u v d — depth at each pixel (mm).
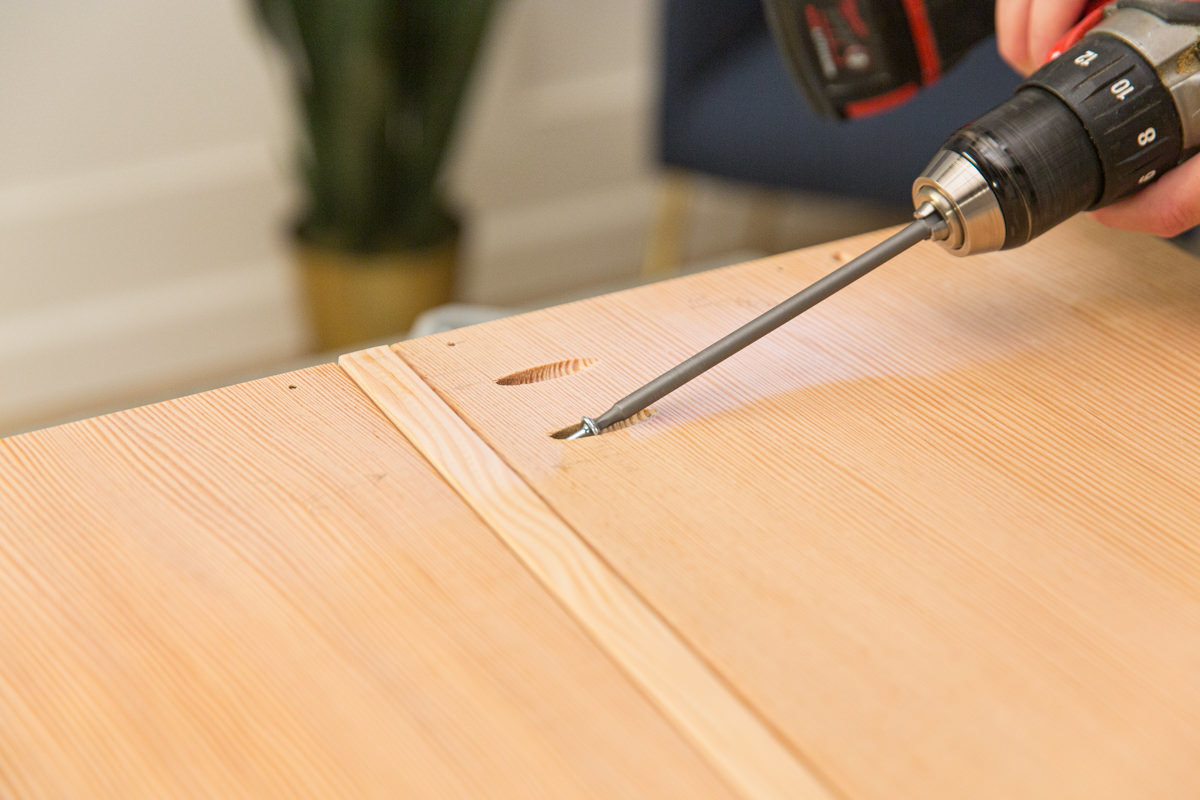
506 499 728
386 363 791
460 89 1479
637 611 690
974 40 887
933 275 848
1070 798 645
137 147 1656
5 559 706
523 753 654
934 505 728
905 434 758
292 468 742
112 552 709
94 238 1688
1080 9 821
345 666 676
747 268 854
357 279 1573
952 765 651
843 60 883
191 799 644
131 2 1553
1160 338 809
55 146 1606
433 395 774
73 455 745
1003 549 712
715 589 697
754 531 717
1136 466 746
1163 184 789
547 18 1831
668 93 1516
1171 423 765
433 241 1621
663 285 842
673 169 1573
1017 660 677
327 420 765
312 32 1409
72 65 1562
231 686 670
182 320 1796
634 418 768
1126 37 772
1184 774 649
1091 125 766
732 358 797
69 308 1720
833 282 771
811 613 690
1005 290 837
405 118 1532
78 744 656
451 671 674
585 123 1956
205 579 701
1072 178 767
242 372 1840
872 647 681
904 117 1388
